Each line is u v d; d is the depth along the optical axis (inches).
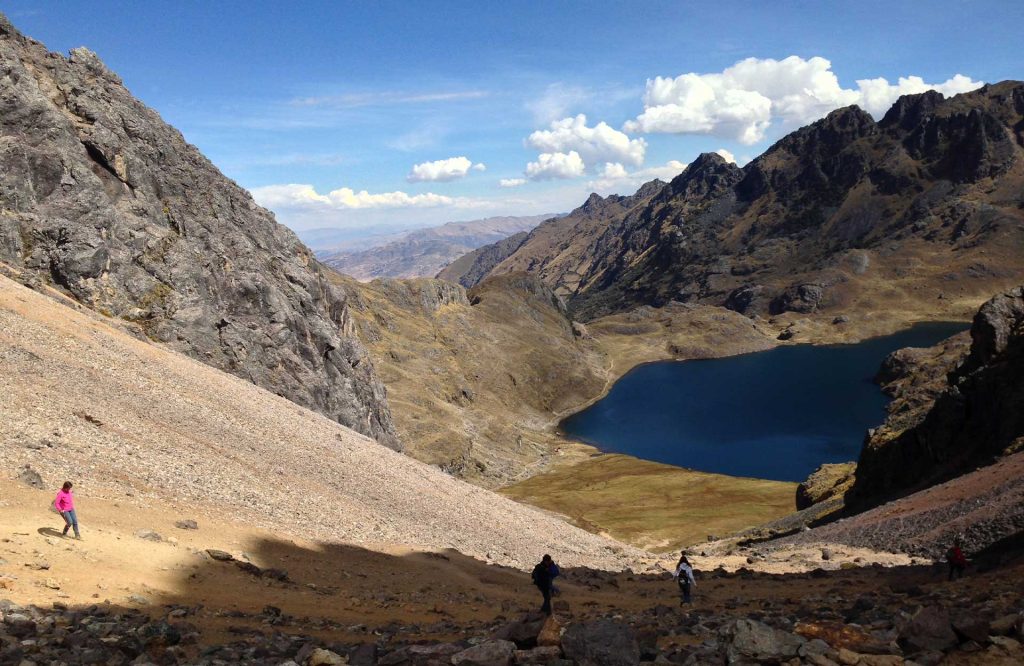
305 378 4274.1
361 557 1539.1
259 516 1566.2
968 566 1412.4
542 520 3297.2
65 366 1978.3
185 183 4448.8
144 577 903.1
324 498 1995.6
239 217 4830.2
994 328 3339.1
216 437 2079.2
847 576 1675.7
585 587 1727.4
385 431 5442.9
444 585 1449.3
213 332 3698.3
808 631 562.9
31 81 3663.9
